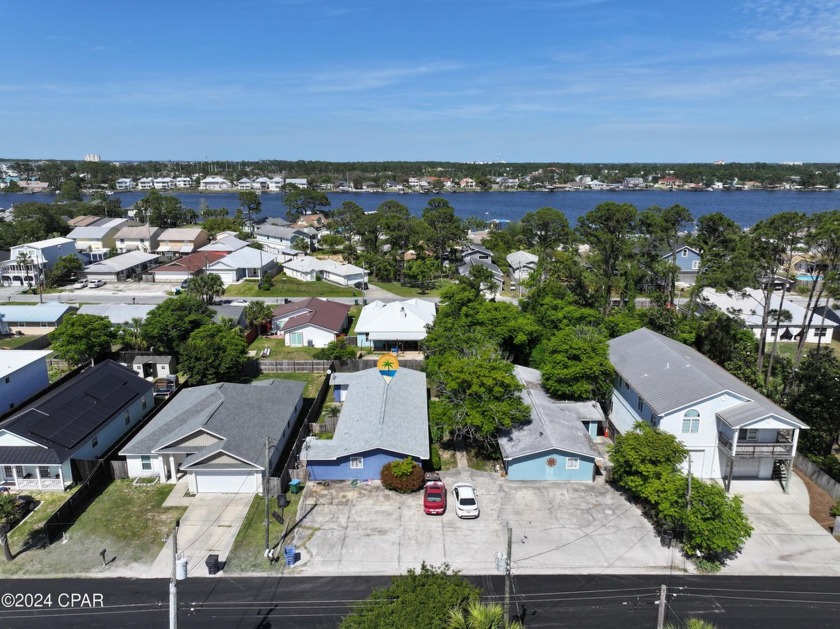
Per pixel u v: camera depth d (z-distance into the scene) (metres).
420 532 32.28
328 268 102.88
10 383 46.25
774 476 38.34
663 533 31.62
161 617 26.09
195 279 75.12
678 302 83.56
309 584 28.22
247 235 141.12
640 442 33.81
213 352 50.69
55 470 36.34
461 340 49.31
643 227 74.50
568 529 32.59
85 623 25.66
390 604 19.58
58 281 99.06
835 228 43.09
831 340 68.88
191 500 35.41
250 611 26.39
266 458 34.16
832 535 32.44
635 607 26.77
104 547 30.95
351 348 59.50
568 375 44.38
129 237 122.94
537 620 25.84
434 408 42.25
